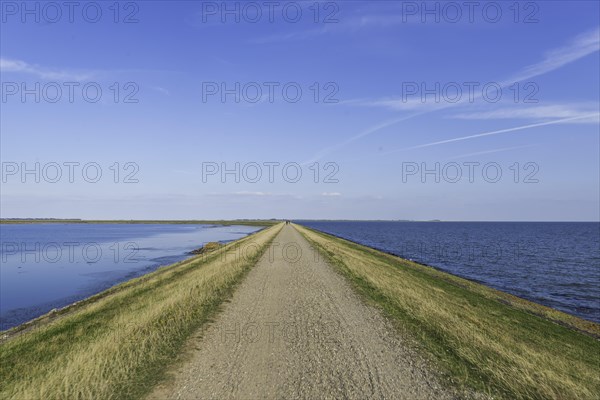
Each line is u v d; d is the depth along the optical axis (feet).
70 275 87.86
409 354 23.30
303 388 18.39
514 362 22.75
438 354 23.35
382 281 50.67
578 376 22.56
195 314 31.91
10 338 31.27
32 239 235.81
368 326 29.32
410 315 32.81
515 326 35.68
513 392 18.62
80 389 17.58
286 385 18.67
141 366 20.66
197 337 25.96
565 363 25.03
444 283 63.82
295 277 54.03
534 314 48.52
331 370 20.63
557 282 86.07
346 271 61.52
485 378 20.08
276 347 24.23
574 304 64.95
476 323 32.71
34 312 54.54
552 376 21.16
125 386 18.24
